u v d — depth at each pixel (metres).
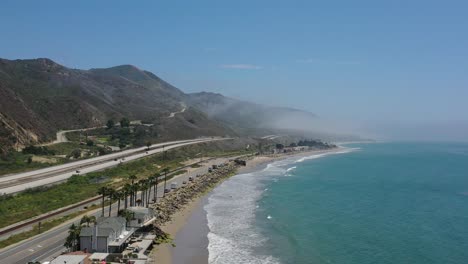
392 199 162.12
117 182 163.00
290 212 137.12
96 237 86.19
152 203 133.75
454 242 105.44
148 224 103.94
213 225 118.81
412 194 173.62
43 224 103.56
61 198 132.88
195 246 99.62
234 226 118.25
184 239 105.00
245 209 140.12
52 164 183.62
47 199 129.50
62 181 154.12
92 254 83.69
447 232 114.69
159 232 105.75
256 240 105.44
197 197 159.50
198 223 120.81
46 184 146.50
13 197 127.56
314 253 96.38
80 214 115.75
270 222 123.25
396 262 91.25
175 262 88.31
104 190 110.38
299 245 101.88
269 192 174.12
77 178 159.00
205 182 184.50
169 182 177.88
